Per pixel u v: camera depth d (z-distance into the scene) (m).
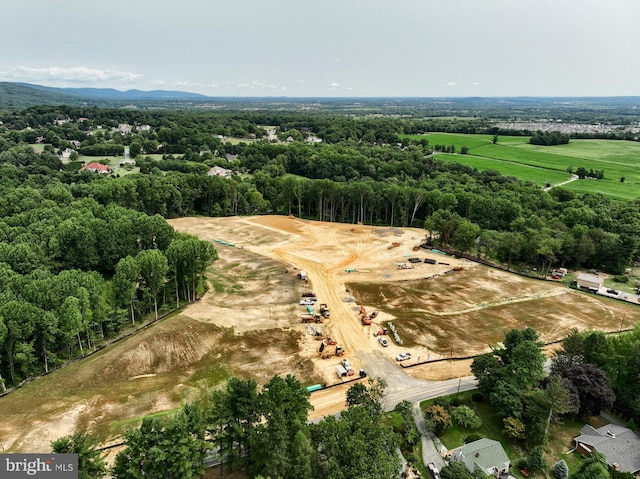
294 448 41.03
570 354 63.16
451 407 57.34
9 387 60.59
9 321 58.94
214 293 93.94
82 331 68.12
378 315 85.31
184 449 39.25
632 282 106.56
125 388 61.00
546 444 52.81
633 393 57.59
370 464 39.16
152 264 79.25
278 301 90.38
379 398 58.72
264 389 53.56
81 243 96.12
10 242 97.06
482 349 74.12
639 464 48.78
